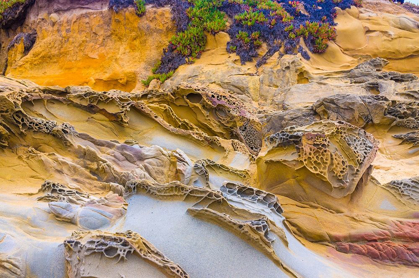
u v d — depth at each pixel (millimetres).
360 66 14742
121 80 18719
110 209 4562
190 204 4309
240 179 7367
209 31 18172
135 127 8305
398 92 12016
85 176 5996
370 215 5441
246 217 4141
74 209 4402
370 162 5934
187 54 18031
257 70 16359
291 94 14234
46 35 20438
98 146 6801
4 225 3910
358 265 4609
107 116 7953
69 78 19422
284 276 3660
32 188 5344
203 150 8672
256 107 14594
